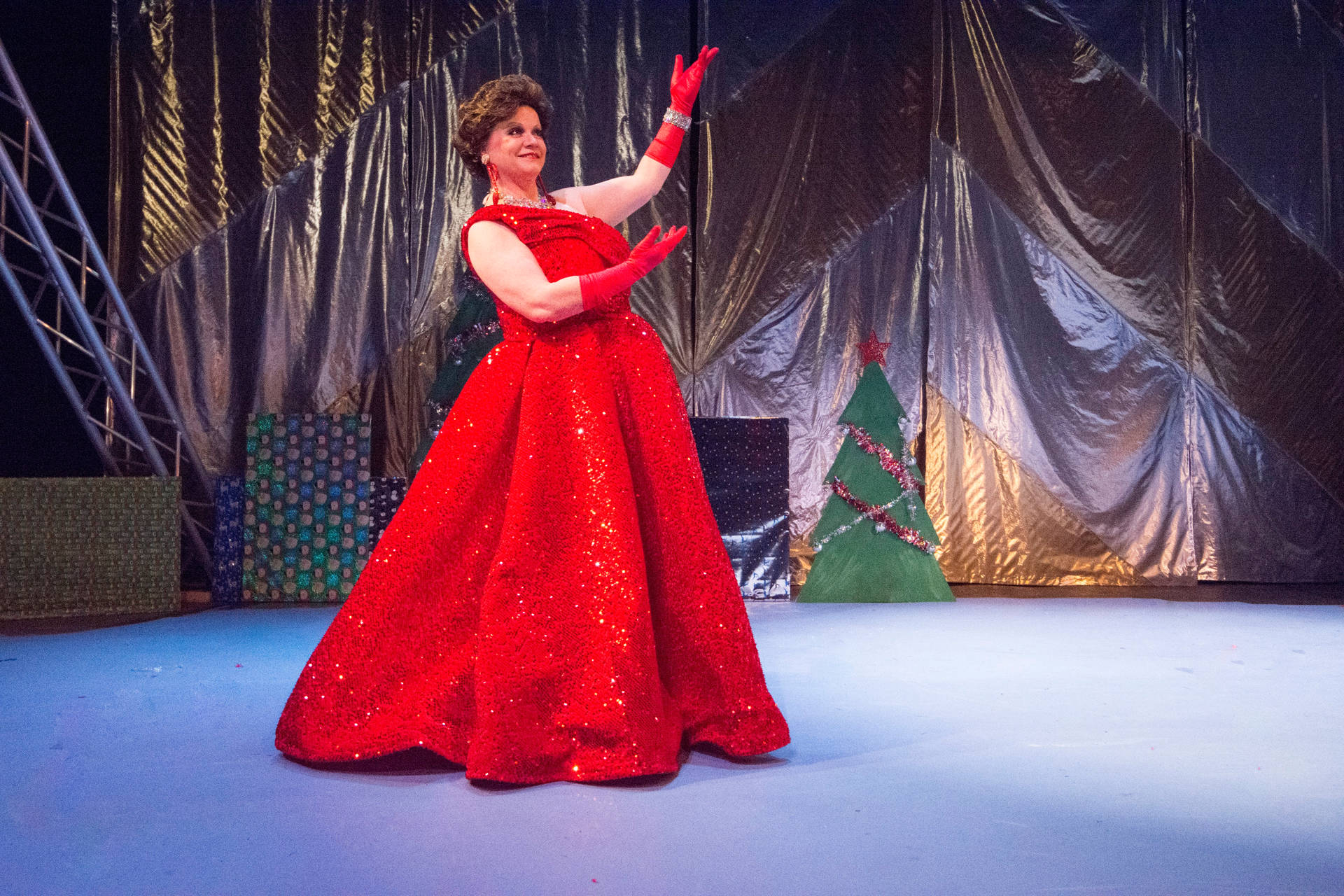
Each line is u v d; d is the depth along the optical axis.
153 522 4.62
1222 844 1.64
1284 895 1.44
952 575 5.81
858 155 5.83
